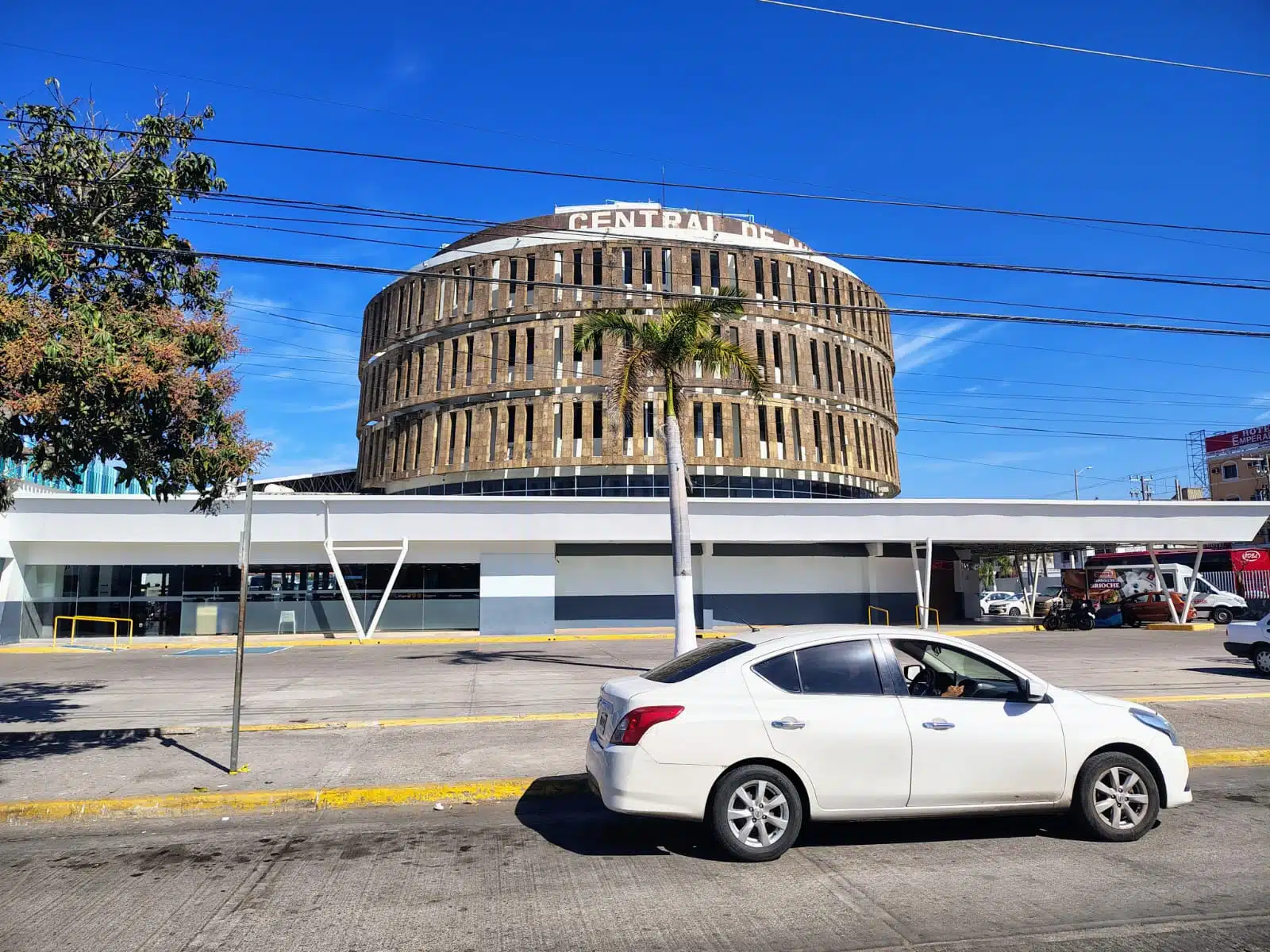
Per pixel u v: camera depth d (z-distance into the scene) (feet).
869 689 20.26
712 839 21.31
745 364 59.93
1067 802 20.38
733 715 19.38
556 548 107.86
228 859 20.52
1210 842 20.56
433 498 95.14
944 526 98.94
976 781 19.81
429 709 43.21
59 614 95.25
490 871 19.30
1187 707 39.83
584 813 24.63
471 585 101.71
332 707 44.55
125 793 25.88
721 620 108.88
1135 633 97.76
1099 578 118.62
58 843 22.16
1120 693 45.47
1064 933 15.29
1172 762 21.04
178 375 28.04
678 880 18.42
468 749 32.01
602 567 108.37
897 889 17.63
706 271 134.92
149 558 97.55
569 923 16.03
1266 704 40.65
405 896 17.72
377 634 98.89
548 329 132.98
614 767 19.15
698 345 58.90
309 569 99.86
